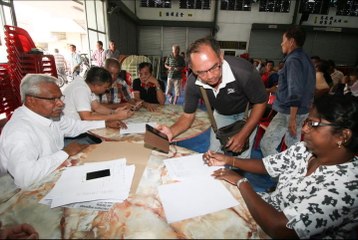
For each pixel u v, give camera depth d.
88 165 1.17
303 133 0.91
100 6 7.14
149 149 1.39
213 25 12.52
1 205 0.89
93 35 6.77
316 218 0.74
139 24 12.70
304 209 0.76
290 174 1.07
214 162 1.21
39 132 1.38
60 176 1.08
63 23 7.79
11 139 1.20
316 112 0.84
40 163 1.13
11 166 1.17
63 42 9.37
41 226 0.78
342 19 11.79
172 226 0.79
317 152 0.89
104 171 1.11
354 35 12.07
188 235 0.75
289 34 2.00
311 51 12.54
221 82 1.50
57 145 1.56
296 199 0.93
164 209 0.87
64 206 0.88
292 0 11.88
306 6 11.86
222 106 1.71
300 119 2.10
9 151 1.19
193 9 12.55
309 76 1.98
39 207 0.87
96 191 0.96
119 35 8.94
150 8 12.55
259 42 12.70
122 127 1.84
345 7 11.59
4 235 0.73
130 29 11.00
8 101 3.11
